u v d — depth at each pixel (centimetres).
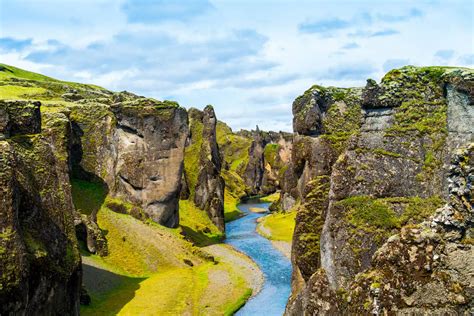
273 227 12681
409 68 3609
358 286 2617
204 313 6097
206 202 12975
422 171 3250
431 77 3472
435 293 2291
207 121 15488
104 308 6019
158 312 5994
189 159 14250
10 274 3234
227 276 7862
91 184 9956
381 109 3534
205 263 8812
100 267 7331
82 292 5966
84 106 10488
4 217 3406
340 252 3162
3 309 3148
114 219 8950
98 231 8006
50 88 13888
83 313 5709
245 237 11944
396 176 3269
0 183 3459
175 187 10606
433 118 3378
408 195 3209
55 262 4053
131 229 8862
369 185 3278
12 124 4456
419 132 3366
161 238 9056
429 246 2380
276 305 6525
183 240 9562
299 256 4159
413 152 3328
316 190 4278
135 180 10338
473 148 2303
